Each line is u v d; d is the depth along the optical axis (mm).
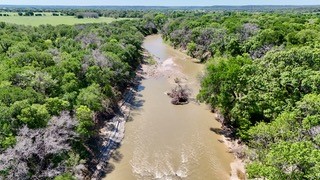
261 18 122438
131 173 37469
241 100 42688
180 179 36281
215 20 133500
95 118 46125
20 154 28812
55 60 56906
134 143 44438
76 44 77500
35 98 37000
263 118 41594
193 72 81812
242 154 40281
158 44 128125
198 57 95938
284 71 39625
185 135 46812
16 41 74375
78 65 52875
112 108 53375
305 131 29375
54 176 29844
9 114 32156
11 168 27906
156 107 57719
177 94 61031
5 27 99750
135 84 70438
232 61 51344
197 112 55531
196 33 101312
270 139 32031
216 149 42844
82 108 39500
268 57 43438
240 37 84375
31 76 43469
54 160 32156
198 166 38906
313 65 39469
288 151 23922
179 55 103812
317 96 33000
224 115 48219
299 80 37312
